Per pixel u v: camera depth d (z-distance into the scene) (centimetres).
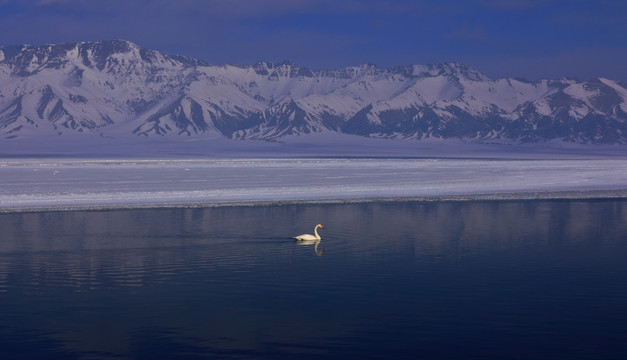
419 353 1698
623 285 2389
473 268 2684
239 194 5862
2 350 1716
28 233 3600
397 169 10012
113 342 1778
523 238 3503
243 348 1733
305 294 2261
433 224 4059
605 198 5794
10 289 2330
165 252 3039
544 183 7325
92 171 8950
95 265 2739
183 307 2108
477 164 12325
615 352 1702
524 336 1817
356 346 1745
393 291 2298
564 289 2328
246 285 2386
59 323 1939
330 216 4447
